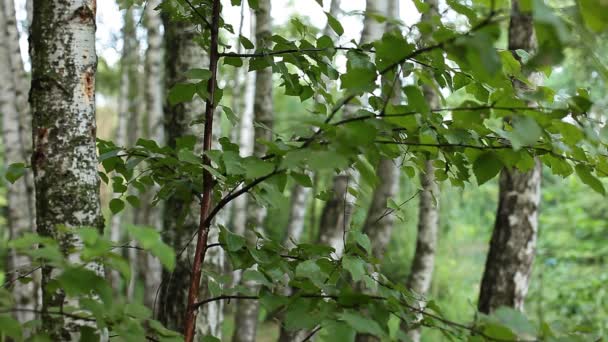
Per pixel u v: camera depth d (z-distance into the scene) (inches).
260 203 60.6
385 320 44.4
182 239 128.4
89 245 36.4
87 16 71.2
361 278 54.9
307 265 52.4
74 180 68.8
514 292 159.8
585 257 319.3
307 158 40.9
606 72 35.0
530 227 160.1
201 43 76.7
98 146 77.6
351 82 42.0
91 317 47.4
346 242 62.8
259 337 399.9
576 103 44.1
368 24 149.8
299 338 143.9
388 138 56.8
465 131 50.0
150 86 333.4
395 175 177.2
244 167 53.1
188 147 68.8
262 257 58.7
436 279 349.4
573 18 31.9
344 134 40.1
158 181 75.1
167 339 48.9
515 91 48.4
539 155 55.6
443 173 67.3
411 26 49.2
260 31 177.6
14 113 195.2
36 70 70.0
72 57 69.9
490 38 34.5
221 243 62.8
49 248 37.3
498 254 162.1
